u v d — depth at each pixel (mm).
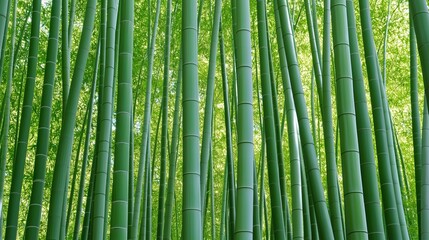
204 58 6559
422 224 2500
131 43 2584
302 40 6652
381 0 6699
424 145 2662
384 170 2510
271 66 3803
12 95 5902
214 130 6770
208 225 6711
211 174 5055
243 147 2164
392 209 2428
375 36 6617
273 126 3127
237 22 2309
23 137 3049
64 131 2643
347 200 2061
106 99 2855
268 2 6449
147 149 4410
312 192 2557
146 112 4277
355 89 2375
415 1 1879
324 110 2768
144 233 4156
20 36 5070
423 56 1801
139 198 4121
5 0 2301
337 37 2248
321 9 6398
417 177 3295
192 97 2225
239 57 2260
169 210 3939
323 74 2936
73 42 6305
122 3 2648
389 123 3451
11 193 2906
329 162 2646
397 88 6762
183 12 2350
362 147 2250
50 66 3064
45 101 2963
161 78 6469
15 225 2861
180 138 6629
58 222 2572
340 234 2498
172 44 6383
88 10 2910
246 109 2203
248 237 2053
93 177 3695
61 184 2604
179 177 6574
